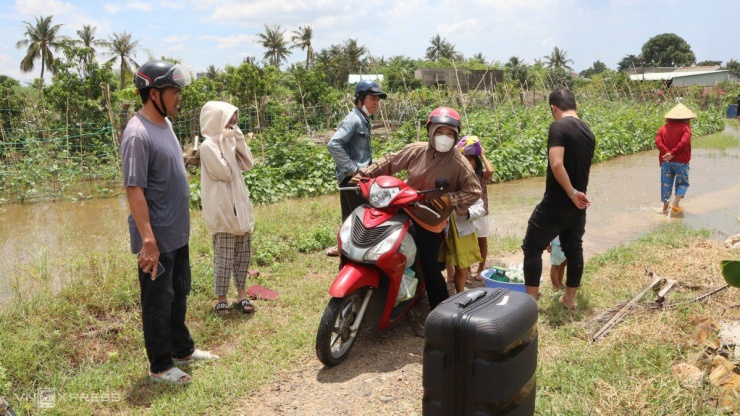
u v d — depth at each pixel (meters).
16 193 13.11
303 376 4.39
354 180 5.01
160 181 4.04
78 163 15.41
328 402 4.01
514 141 15.35
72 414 3.84
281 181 12.57
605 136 17.89
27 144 14.68
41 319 5.06
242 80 27.42
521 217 9.73
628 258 6.79
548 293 5.77
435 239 4.89
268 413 3.88
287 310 5.62
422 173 4.94
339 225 8.80
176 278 4.40
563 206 5.02
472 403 2.68
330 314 4.33
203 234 8.07
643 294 5.40
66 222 10.41
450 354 2.70
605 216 9.71
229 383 4.21
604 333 4.72
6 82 20.11
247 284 6.25
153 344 4.15
